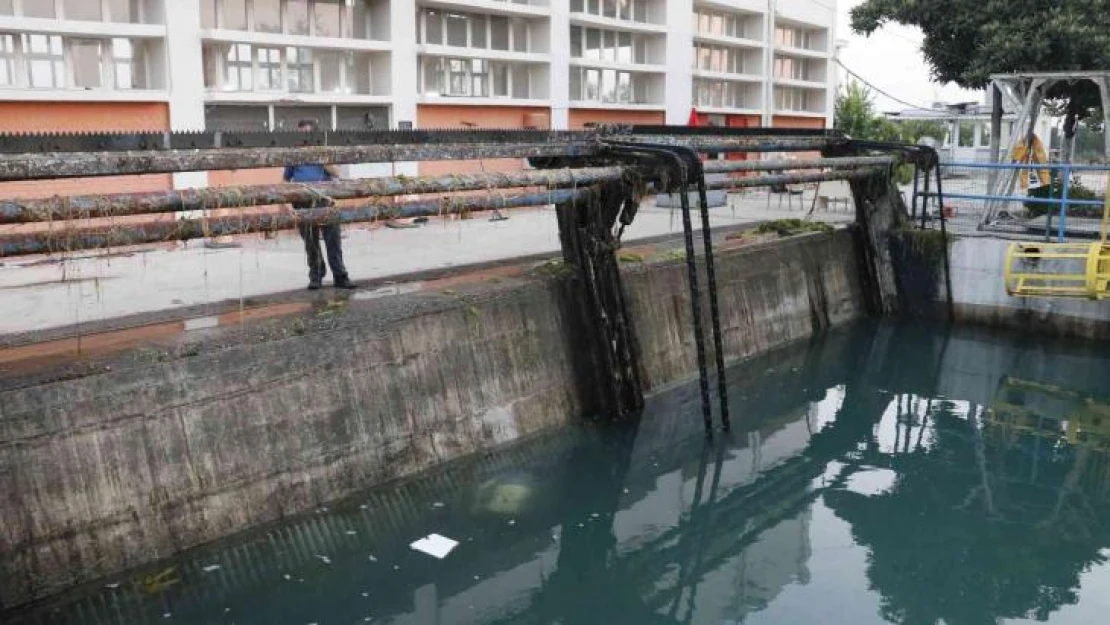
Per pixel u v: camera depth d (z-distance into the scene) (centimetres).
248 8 1717
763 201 2377
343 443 805
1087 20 1783
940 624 686
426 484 858
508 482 893
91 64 1492
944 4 1927
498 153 905
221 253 1258
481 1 2084
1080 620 693
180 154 689
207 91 1592
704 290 1284
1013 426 1127
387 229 1582
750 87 3219
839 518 871
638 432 1052
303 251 1284
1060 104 2050
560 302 1040
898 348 1465
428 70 2094
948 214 1794
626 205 1040
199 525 704
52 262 927
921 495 927
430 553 754
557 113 2342
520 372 983
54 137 654
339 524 774
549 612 694
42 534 622
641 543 807
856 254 1658
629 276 1150
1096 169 1373
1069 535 838
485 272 1098
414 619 662
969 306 1577
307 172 983
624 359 1077
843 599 721
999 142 1819
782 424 1120
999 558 794
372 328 836
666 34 2728
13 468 612
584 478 927
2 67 1398
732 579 752
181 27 1511
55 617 613
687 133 1189
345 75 1892
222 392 725
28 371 654
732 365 1338
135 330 785
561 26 2320
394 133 866
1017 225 1633
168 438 690
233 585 679
